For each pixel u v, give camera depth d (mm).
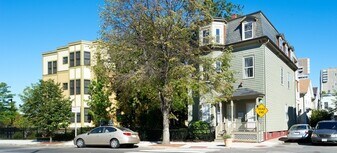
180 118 34719
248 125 29328
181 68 24219
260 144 25156
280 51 32906
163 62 25859
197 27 25219
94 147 24359
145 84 25344
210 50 27516
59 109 30266
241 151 19719
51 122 29828
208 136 28906
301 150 20234
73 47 41688
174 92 24938
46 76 44906
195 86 24609
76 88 40906
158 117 32531
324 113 49594
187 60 26062
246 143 26094
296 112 41625
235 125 28516
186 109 33031
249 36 30266
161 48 25281
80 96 40375
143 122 32688
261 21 30047
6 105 48219
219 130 28656
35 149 22938
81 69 40656
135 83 25219
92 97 33125
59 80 42969
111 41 25141
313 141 24453
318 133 24250
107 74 26625
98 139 23797
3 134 36938
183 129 30016
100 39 25438
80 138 24516
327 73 95000
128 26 25109
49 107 29625
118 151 20375
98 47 25484
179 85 24094
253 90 29484
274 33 34062
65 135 32719
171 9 24547
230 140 23531
